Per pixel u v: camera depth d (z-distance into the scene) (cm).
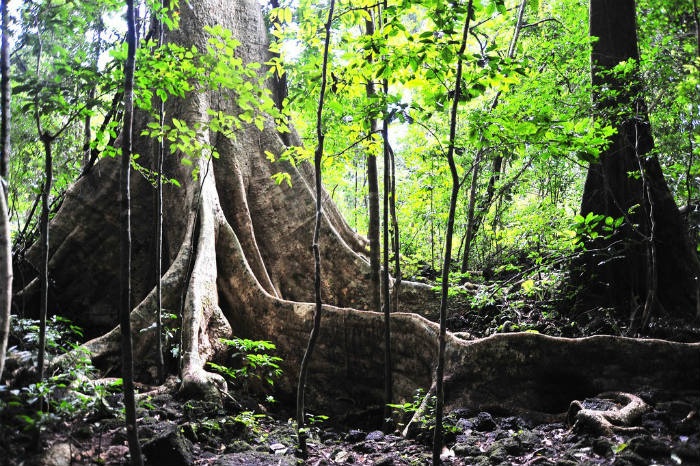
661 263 724
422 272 1056
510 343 613
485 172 1159
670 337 657
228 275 847
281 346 771
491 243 1134
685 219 761
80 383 472
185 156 909
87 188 942
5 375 488
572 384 591
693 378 551
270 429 600
